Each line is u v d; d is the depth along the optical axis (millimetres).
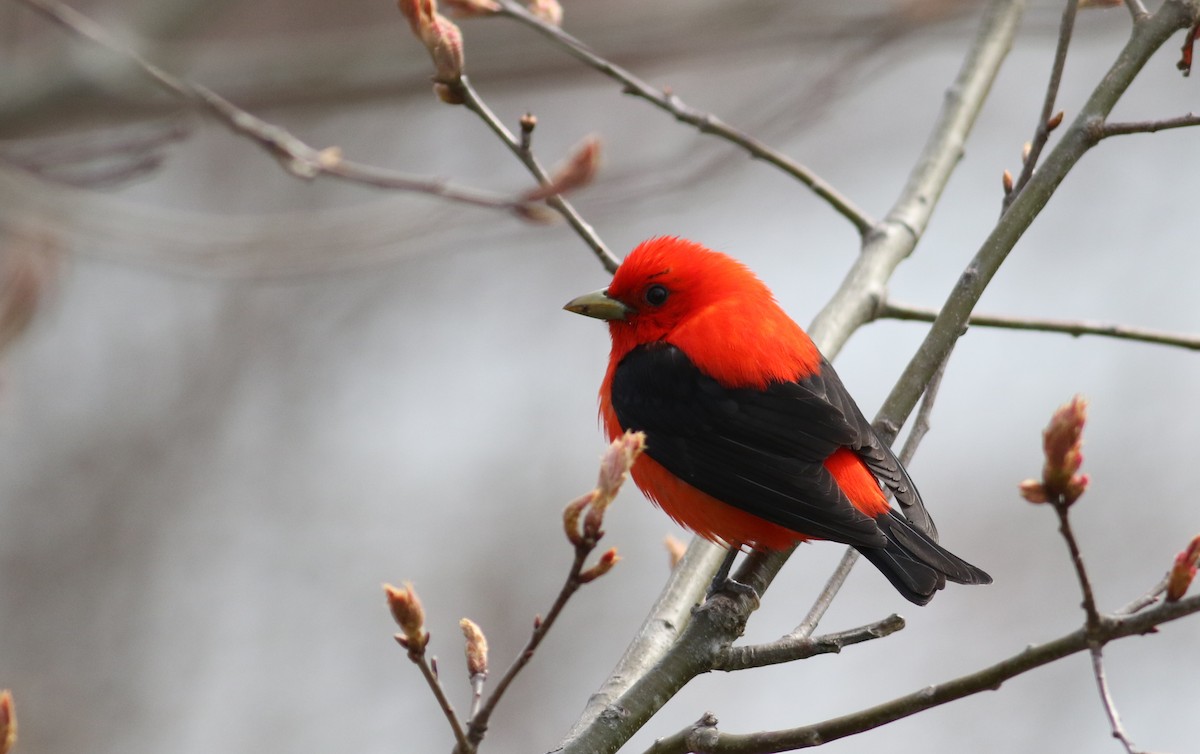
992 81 9758
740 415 7906
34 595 17422
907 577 7066
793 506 7355
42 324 16156
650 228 19859
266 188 19953
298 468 18531
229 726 16828
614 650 16750
